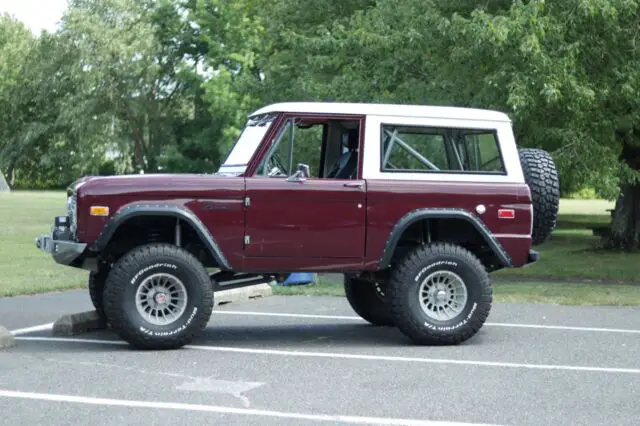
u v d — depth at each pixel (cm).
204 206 921
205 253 995
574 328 1070
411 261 949
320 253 945
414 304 945
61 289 1439
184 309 909
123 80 6881
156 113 7150
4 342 916
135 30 6912
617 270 1923
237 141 1012
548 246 2670
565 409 661
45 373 780
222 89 5597
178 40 7194
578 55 1673
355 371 801
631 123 1834
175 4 7188
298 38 2144
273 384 741
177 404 667
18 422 612
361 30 1891
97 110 6988
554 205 1009
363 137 965
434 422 620
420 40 1828
